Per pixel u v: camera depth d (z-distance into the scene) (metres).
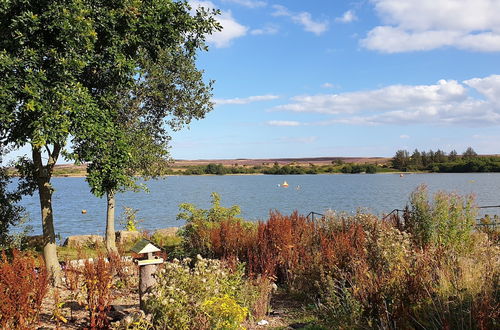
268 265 8.91
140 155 12.93
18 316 5.35
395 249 7.28
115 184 9.33
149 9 9.91
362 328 5.75
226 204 53.19
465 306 4.98
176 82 14.88
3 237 11.63
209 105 15.38
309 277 8.22
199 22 11.02
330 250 8.49
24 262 6.12
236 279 7.32
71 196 78.06
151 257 6.39
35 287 5.94
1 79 7.82
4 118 7.89
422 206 10.10
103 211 47.72
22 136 8.36
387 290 5.91
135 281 9.40
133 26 9.59
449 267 6.18
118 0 9.38
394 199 54.31
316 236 10.48
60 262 12.21
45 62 8.51
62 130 7.91
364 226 10.61
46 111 7.87
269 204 52.06
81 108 8.38
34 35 8.25
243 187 100.62
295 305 7.76
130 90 13.84
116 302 7.82
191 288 5.77
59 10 8.18
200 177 196.88
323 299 7.30
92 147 8.76
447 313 4.91
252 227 13.06
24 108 7.65
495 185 75.12
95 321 6.11
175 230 18.45
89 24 8.35
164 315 5.30
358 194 66.56
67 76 8.38
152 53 11.09
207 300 5.51
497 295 4.98
